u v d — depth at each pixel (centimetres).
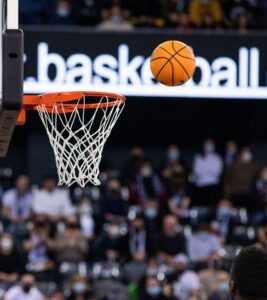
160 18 2942
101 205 2636
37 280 2367
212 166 2891
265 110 3266
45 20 2961
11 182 3023
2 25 1045
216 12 2856
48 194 2638
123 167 2917
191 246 2486
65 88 2484
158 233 2519
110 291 2311
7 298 2227
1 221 2605
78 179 1233
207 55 2550
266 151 3256
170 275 2334
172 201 2744
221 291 2244
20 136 3191
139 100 3272
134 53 2522
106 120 1258
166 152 3297
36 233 2480
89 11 3000
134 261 2427
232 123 3309
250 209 2809
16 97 945
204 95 2548
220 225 2659
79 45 2494
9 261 2342
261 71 2559
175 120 3306
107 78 2505
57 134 1224
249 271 632
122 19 2830
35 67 2470
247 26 2828
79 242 2461
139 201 2773
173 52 1143
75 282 2255
